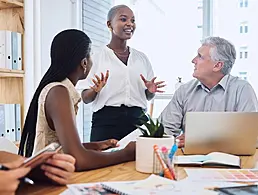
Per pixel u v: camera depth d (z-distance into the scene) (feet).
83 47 4.55
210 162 4.11
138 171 3.75
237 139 4.70
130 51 8.35
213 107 6.75
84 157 3.72
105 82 7.60
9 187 2.49
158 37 11.57
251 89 6.71
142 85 8.16
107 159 3.94
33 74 8.29
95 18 11.76
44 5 8.96
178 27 11.36
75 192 2.91
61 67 4.47
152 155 3.64
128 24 7.94
